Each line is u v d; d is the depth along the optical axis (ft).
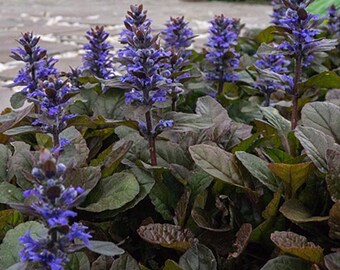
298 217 1.89
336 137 2.21
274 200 1.91
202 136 2.46
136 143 2.36
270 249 2.02
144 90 2.14
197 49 6.01
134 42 2.14
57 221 1.39
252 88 3.45
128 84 2.14
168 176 2.24
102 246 1.53
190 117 2.20
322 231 1.98
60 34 7.30
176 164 2.23
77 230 1.48
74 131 2.29
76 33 7.39
